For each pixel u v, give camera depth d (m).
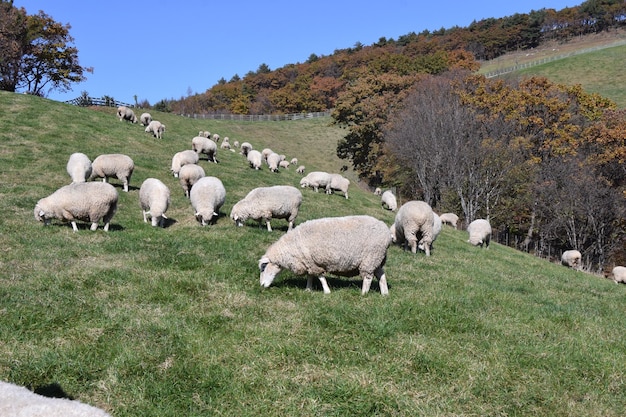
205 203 13.87
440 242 18.50
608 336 7.57
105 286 7.89
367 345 6.26
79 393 5.04
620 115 40.00
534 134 40.59
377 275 8.45
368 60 111.38
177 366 5.54
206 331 6.45
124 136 27.34
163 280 8.30
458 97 44.19
